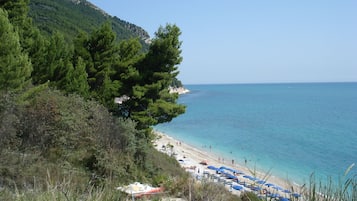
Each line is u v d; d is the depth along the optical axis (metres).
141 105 21.66
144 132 19.95
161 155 24.22
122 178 13.20
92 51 24.23
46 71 20.25
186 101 137.50
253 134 57.53
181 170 21.44
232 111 95.81
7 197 3.73
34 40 20.38
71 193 3.38
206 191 5.54
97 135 14.95
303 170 30.36
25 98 13.82
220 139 53.09
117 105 22.06
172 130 63.16
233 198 6.02
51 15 90.75
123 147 16.30
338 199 2.44
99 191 3.65
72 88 20.28
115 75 22.42
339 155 39.66
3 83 12.31
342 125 67.12
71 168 10.90
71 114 14.72
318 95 181.38
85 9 143.50
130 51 23.83
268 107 107.62
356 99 145.50
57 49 22.58
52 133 13.29
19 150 11.38
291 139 52.41
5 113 11.38
